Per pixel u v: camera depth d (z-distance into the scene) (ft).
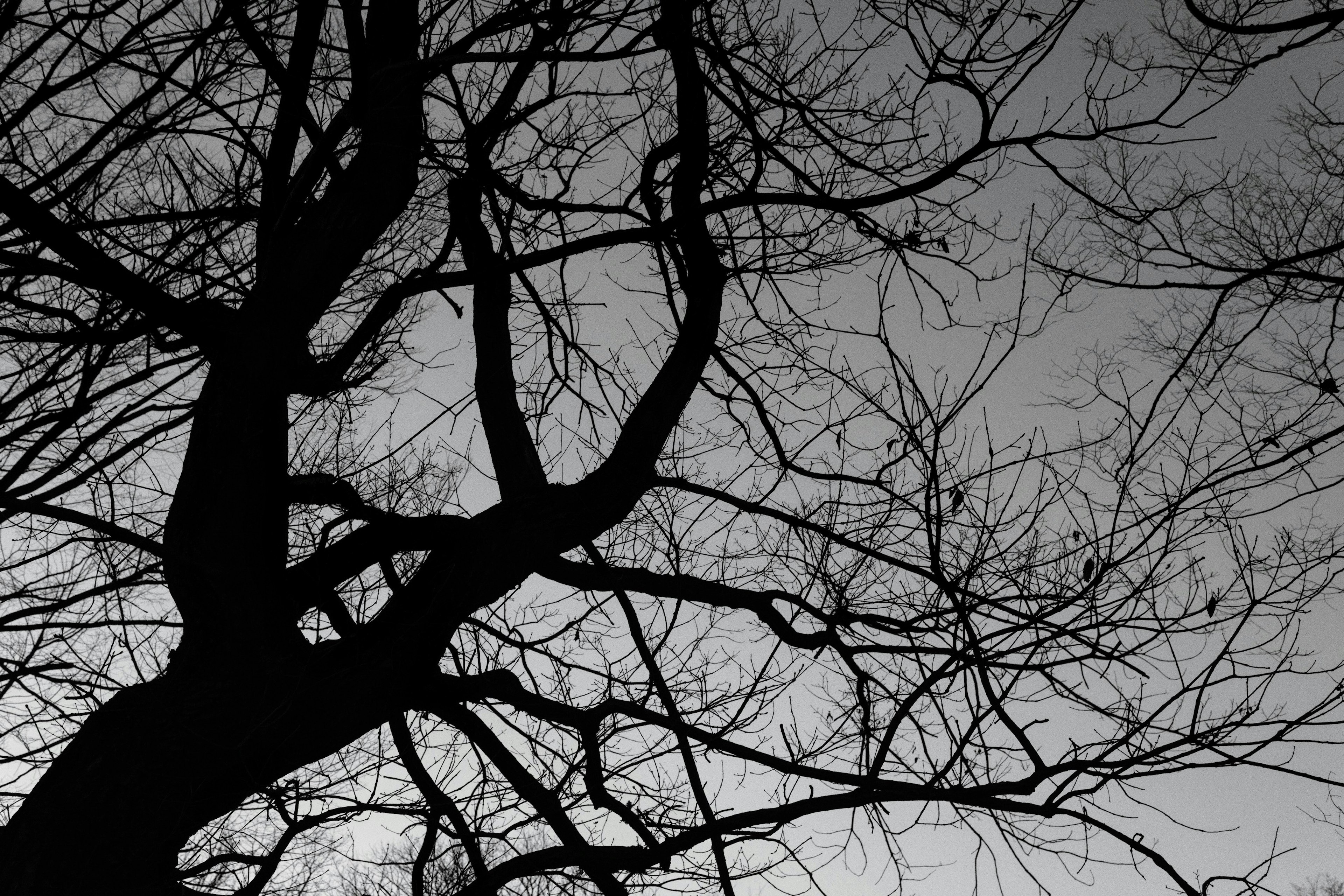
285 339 12.60
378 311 14.66
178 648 11.38
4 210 10.22
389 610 12.37
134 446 13.26
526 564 12.98
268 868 12.79
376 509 14.11
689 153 15.35
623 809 14.21
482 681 13.15
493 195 17.62
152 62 11.92
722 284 15.69
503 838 14.43
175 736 10.34
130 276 11.47
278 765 11.14
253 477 11.80
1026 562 13.03
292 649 11.55
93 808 9.84
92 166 11.80
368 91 12.04
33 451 12.80
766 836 11.38
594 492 13.74
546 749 15.55
